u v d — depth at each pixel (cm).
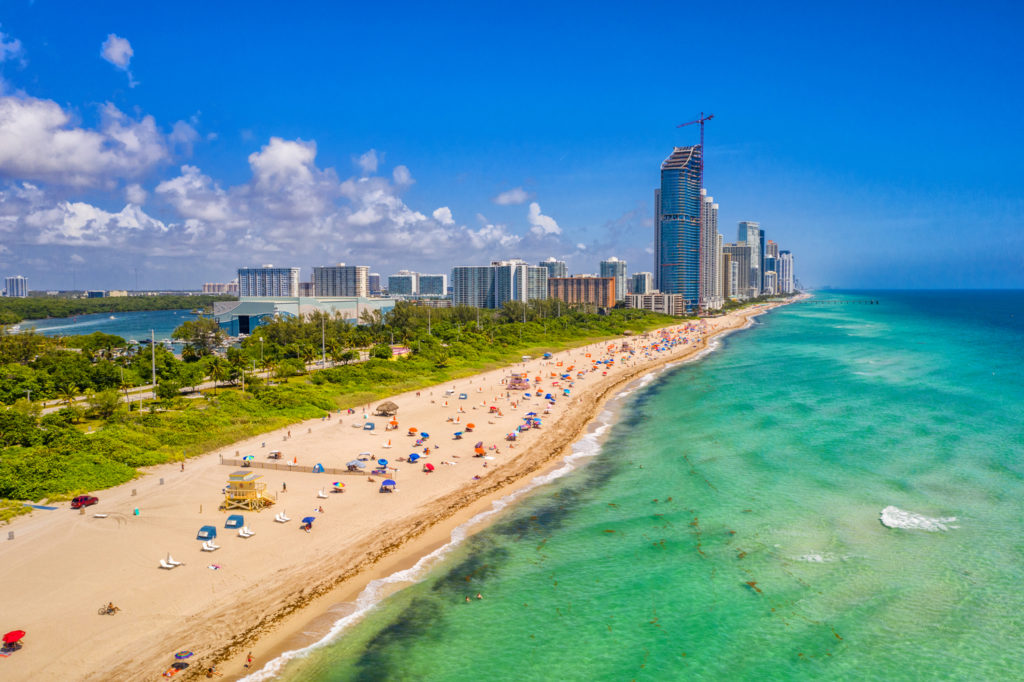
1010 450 9200
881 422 11075
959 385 14538
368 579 5844
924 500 7406
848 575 5778
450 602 5466
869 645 4794
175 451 9412
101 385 14175
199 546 6325
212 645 4775
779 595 5500
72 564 5869
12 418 9256
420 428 11456
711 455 9419
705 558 6191
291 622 5119
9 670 4372
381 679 4469
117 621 5003
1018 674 4428
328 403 12912
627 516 7281
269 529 6794
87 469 8088
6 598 5262
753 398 13675
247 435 10569
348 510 7425
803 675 4488
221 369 15062
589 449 10238
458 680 4475
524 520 7212
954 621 5044
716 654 4741
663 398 14438
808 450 9494
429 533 6856
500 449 10162
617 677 4506
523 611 5334
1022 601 5281
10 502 7256
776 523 6912
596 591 5641
